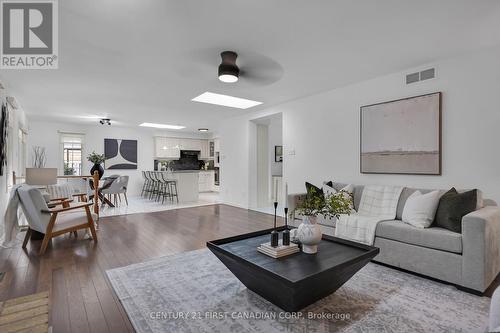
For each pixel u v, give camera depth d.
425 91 3.28
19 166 5.45
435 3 2.04
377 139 3.73
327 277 1.72
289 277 1.61
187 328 1.71
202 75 3.64
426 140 3.24
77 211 3.95
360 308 1.95
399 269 2.67
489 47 2.82
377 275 2.54
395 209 3.13
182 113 6.36
